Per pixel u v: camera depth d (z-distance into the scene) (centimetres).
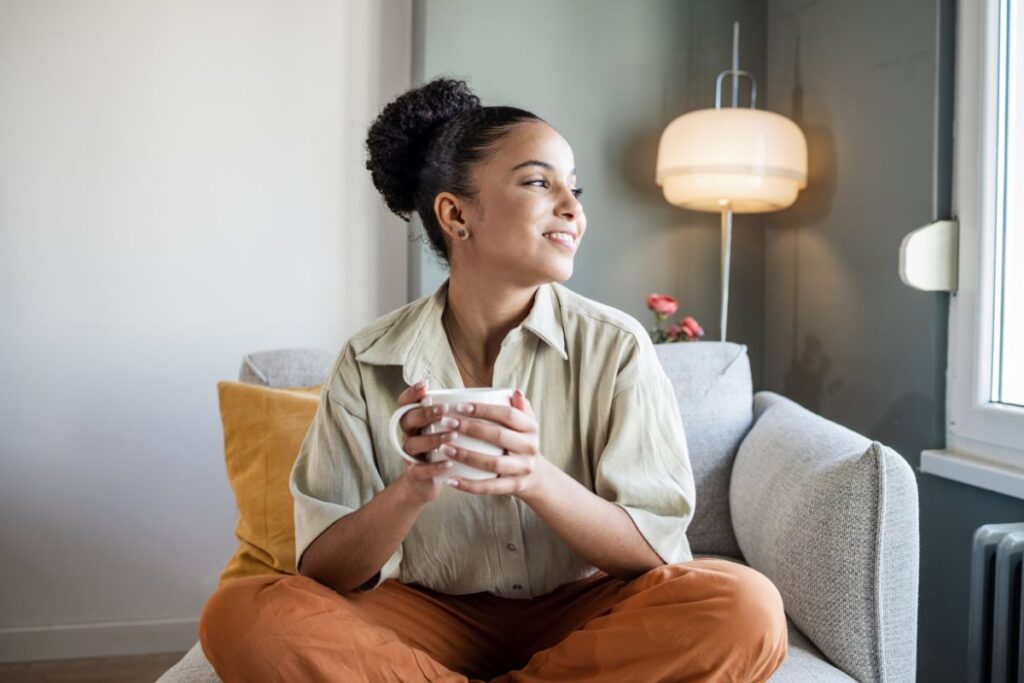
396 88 245
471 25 233
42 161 224
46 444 227
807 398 232
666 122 248
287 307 240
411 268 240
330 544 111
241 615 100
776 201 214
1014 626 135
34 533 227
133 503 232
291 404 161
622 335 121
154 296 232
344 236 243
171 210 232
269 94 237
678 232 250
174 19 231
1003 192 170
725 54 251
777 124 211
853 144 211
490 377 127
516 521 117
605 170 244
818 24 226
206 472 236
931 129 184
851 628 119
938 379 183
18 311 224
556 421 122
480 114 119
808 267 232
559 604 123
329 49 240
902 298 193
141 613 234
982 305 171
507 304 121
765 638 96
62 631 228
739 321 254
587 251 243
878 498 119
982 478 163
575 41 241
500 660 122
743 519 154
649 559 112
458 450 92
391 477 124
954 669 175
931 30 184
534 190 113
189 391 234
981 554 135
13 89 222
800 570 128
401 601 119
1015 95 168
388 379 125
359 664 99
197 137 233
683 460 119
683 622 97
